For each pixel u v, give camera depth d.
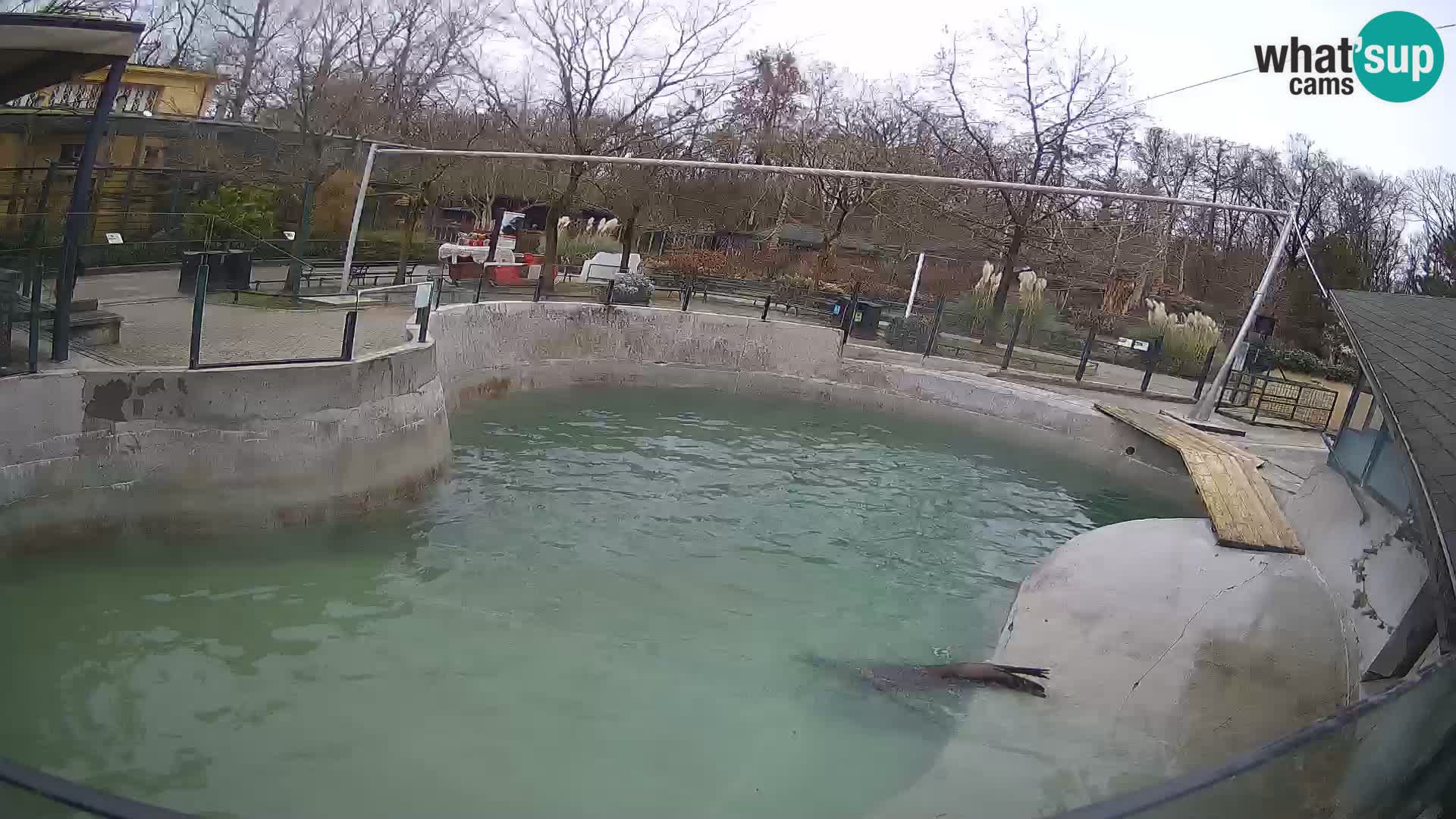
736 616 11.16
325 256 23.64
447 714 8.24
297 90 24.20
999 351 26.62
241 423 10.61
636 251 36.31
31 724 7.26
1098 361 28.42
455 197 36.44
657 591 11.61
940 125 35.69
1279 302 40.97
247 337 12.60
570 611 10.70
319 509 11.35
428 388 13.51
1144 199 15.08
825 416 22.20
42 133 18.34
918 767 7.85
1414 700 4.46
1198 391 24.00
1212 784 3.71
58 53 9.55
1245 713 7.80
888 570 13.29
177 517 10.21
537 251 32.03
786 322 23.64
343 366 11.52
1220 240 52.69
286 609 9.69
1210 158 52.28
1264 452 18.86
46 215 11.84
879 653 10.38
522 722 8.26
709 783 7.56
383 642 9.38
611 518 13.93
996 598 12.69
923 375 23.02
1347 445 12.35
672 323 22.84
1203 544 11.77
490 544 12.27
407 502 12.86
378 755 7.52
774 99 42.16
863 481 17.55
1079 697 8.27
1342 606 9.83
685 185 39.34
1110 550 11.38
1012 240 29.11
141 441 9.95
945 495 17.22
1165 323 29.34
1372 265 45.75
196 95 25.11
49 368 9.63
